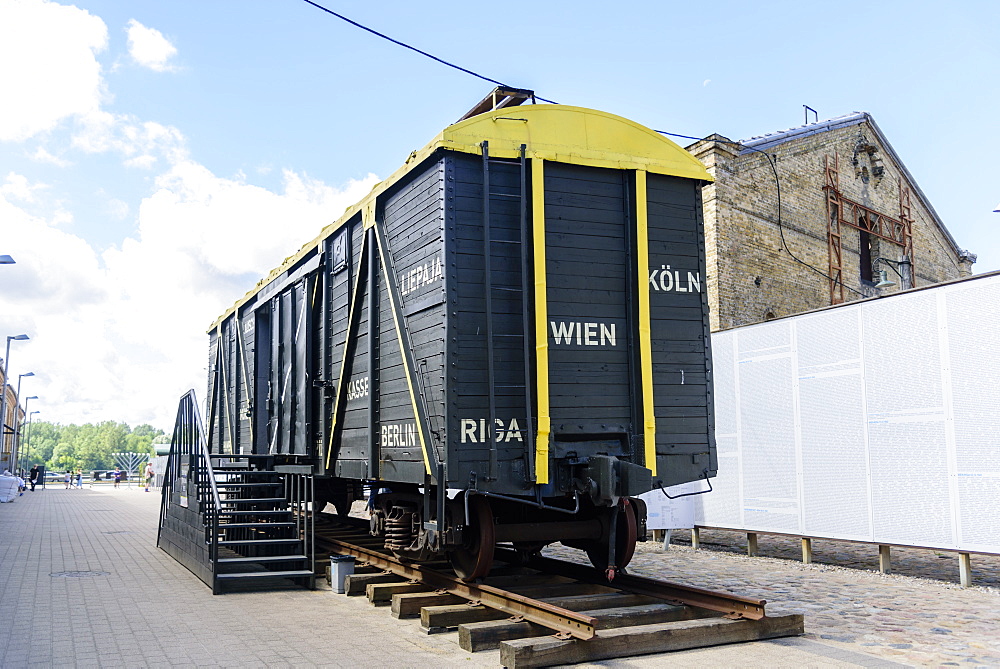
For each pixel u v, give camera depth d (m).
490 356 6.55
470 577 7.26
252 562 8.72
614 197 7.34
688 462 7.25
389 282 7.79
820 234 19.69
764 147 18.27
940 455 9.05
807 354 10.78
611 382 7.10
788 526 10.90
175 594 8.30
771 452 11.23
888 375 9.70
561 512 7.99
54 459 187.00
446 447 6.39
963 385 8.88
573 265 7.07
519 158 6.97
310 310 10.38
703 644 5.93
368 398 8.23
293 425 10.70
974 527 8.65
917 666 5.39
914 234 23.91
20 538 14.48
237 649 5.82
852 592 8.35
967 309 8.90
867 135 21.95
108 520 19.22
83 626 6.63
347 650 5.80
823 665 5.41
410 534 8.12
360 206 8.74
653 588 7.25
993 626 6.68
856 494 9.98
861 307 10.09
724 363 12.19
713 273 16.62
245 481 11.54
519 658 5.23
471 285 6.71
